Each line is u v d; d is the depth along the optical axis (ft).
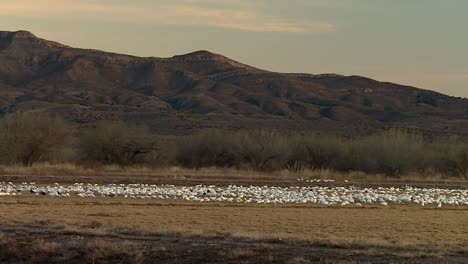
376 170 339.36
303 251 95.91
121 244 98.12
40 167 282.15
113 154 323.98
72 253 95.25
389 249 99.40
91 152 322.34
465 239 121.80
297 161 347.56
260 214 163.12
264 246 99.45
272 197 200.64
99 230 115.75
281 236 113.09
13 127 305.12
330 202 197.57
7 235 109.50
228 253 93.20
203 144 343.46
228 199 197.77
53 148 311.27
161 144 341.00
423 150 348.18
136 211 161.58
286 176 306.55
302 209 179.83
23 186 219.61
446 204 206.08
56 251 96.53
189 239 107.76
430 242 114.01
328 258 90.22
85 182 244.83
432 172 343.87
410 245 104.06
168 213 159.43
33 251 97.25
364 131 611.06
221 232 119.44
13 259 96.02
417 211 183.11
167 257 92.32
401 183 295.48
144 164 329.11
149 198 195.72
